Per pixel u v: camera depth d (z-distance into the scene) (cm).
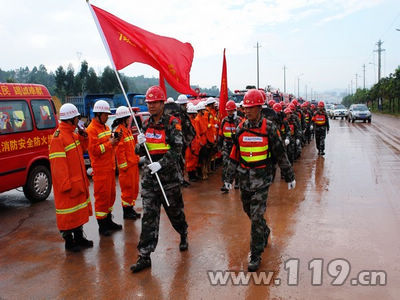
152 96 443
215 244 509
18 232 603
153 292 386
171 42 512
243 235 540
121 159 616
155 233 451
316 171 1002
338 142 1675
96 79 4419
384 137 1875
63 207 496
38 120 799
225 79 885
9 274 443
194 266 443
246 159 433
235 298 369
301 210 649
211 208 688
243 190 440
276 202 705
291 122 1136
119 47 478
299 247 486
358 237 514
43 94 828
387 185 813
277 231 548
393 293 368
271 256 461
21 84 779
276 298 366
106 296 382
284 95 2922
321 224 573
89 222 641
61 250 516
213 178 995
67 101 2394
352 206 663
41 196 807
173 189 455
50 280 423
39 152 795
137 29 485
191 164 932
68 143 497
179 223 480
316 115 1282
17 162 741
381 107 5678
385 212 623
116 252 500
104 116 554
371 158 1191
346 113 3962
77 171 504
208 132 938
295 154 1180
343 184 837
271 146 430
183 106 855
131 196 637
